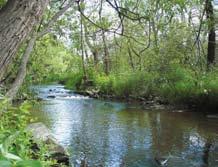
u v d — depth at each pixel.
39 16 2.58
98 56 35.28
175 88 22.22
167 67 23.92
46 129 10.05
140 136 13.88
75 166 10.12
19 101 7.22
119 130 14.98
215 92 20.14
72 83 36.56
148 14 6.13
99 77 32.22
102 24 6.77
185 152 11.67
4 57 2.46
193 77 22.33
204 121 17.09
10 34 2.47
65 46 11.28
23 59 3.06
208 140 13.24
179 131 14.81
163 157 11.00
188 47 22.89
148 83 24.97
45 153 5.71
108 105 23.27
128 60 31.83
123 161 10.74
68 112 19.80
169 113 19.62
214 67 22.83
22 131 3.87
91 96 29.09
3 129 3.68
